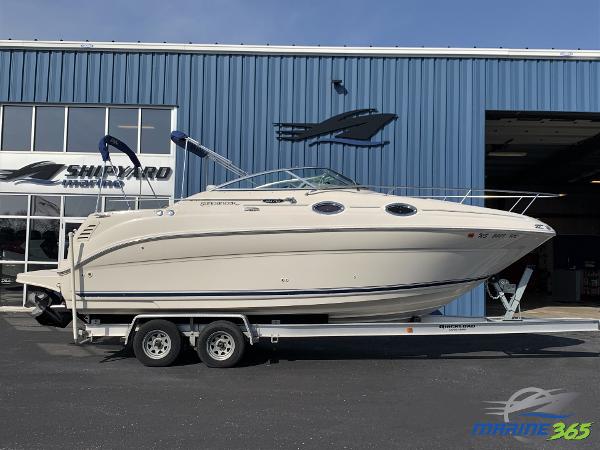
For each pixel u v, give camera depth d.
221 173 11.68
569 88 11.82
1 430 4.11
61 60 11.70
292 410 4.66
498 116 12.41
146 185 11.68
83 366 6.41
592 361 6.78
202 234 6.21
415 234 6.17
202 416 4.48
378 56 11.83
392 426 4.25
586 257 23.27
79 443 3.84
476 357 7.03
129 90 11.70
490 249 6.45
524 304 15.14
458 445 3.86
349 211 6.33
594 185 23.95
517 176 22.75
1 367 6.34
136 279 6.36
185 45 11.73
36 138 11.75
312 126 11.74
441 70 11.83
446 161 11.73
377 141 11.74
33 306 6.88
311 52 11.77
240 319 6.43
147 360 6.36
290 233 6.17
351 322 6.73
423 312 6.78
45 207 11.64
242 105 11.77
